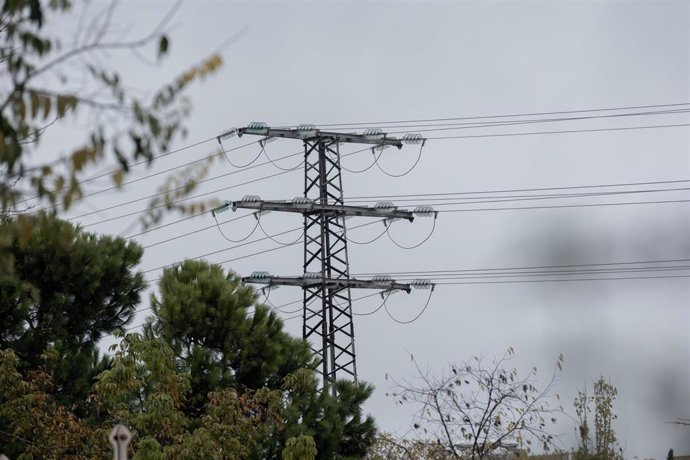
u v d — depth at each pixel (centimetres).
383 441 5691
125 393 4294
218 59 1596
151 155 1598
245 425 4619
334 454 5438
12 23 1625
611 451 5059
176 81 1591
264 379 5578
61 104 1581
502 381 4747
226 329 5512
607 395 5131
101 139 1581
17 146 1580
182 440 4319
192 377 5212
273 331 5669
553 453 5053
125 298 5397
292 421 5259
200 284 5553
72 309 5256
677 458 5925
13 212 1842
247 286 5766
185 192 1650
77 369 5112
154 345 4453
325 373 6050
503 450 5334
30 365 5094
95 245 5297
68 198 1593
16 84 1589
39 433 4431
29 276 5062
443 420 4759
